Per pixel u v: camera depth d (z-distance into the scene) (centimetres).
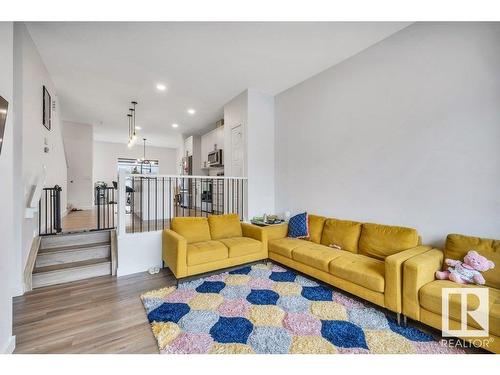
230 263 310
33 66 289
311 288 270
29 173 277
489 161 210
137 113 587
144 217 509
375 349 170
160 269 333
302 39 286
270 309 225
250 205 434
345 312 220
